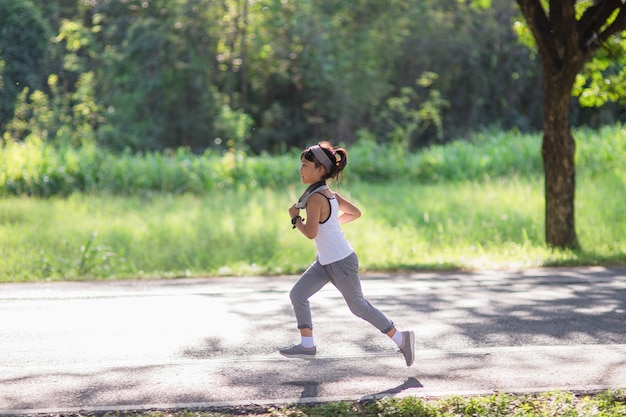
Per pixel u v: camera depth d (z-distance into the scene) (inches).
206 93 1299.2
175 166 914.1
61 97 1368.1
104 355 270.2
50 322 326.6
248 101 1475.1
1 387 230.4
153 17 1316.4
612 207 680.4
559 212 542.3
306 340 247.8
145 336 299.9
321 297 382.6
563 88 518.9
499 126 1488.7
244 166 947.3
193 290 409.1
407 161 1016.2
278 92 1473.9
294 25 1346.0
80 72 1390.3
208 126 1290.6
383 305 359.9
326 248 239.6
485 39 1502.2
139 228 606.5
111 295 393.7
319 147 238.2
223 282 440.5
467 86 1562.5
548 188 546.3
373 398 215.5
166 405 210.2
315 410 202.7
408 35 1465.3
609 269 473.7
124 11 1338.6
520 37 623.2
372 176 992.2
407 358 246.5
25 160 854.5
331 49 1373.0
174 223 622.8
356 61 1414.9
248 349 279.0
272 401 213.9
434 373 245.3
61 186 847.7
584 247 547.8
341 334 301.1
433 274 460.8
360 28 1466.5
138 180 872.9
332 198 239.6
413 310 347.6
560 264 489.7
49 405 212.7
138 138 1256.2
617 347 278.2
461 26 1503.4
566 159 539.8
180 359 264.5
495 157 981.8
